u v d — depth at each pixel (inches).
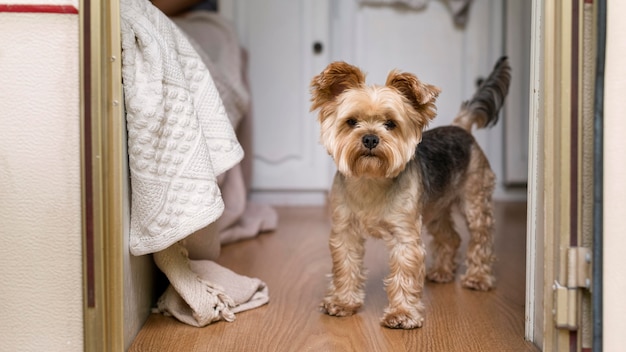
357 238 92.3
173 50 83.4
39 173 68.0
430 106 86.7
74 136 67.9
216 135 88.3
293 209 186.1
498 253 132.8
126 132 77.9
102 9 67.9
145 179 76.5
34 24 66.8
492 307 95.4
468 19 186.7
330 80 85.3
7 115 67.4
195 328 85.5
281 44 183.8
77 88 67.5
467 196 106.3
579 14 68.7
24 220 68.3
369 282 109.0
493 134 194.7
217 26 162.6
